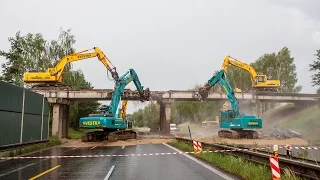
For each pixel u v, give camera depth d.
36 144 25.88
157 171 12.24
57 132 51.06
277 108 81.75
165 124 56.06
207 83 44.88
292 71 84.38
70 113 65.06
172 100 56.25
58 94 51.22
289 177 8.35
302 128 54.53
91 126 36.09
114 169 12.93
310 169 8.01
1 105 19.36
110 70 41.16
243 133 39.69
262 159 11.28
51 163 15.22
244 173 10.41
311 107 64.31
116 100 39.81
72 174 11.61
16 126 21.92
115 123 37.06
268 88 57.69
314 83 58.31
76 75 62.38
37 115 27.05
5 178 10.74
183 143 26.91
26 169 13.08
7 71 63.56
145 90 49.75
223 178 10.42
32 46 62.72
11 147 20.03
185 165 14.03
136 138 40.56
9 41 63.28
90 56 45.62
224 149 16.41
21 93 23.05
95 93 52.50
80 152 22.20
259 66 88.25
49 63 61.16
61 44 61.81
